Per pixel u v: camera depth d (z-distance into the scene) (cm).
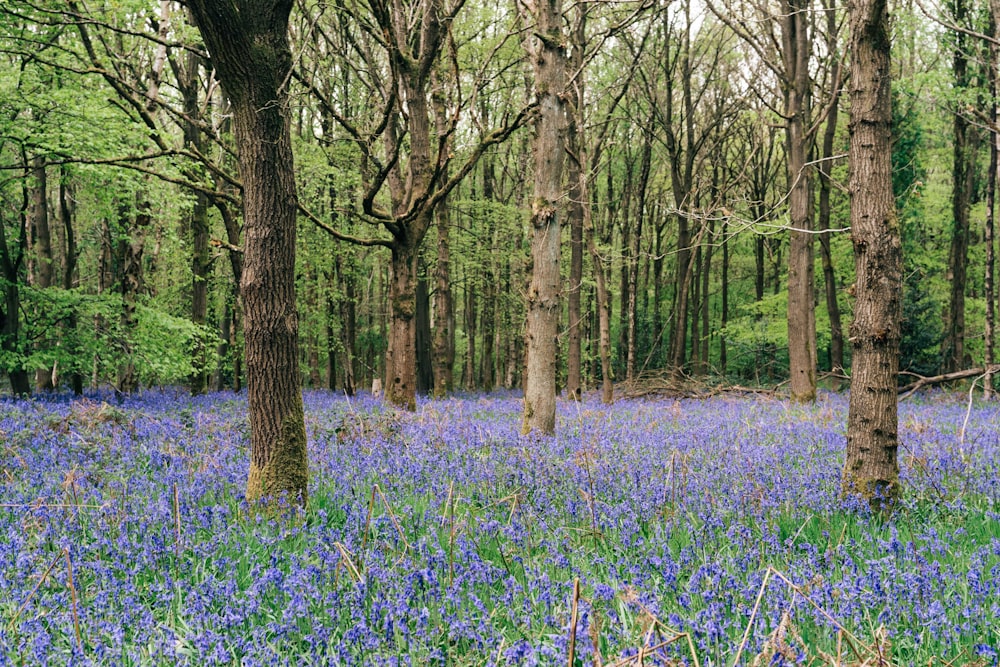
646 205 3809
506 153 3045
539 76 1105
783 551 487
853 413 663
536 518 566
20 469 776
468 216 3003
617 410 1702
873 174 659
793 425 1165
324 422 1116
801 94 1788
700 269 3722
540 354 1081
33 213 2178
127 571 442
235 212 1781
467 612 379
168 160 1559
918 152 2430
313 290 2769
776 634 314
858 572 452
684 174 3197
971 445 880
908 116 2230
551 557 464
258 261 641
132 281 1689
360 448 894
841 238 2817
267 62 633
